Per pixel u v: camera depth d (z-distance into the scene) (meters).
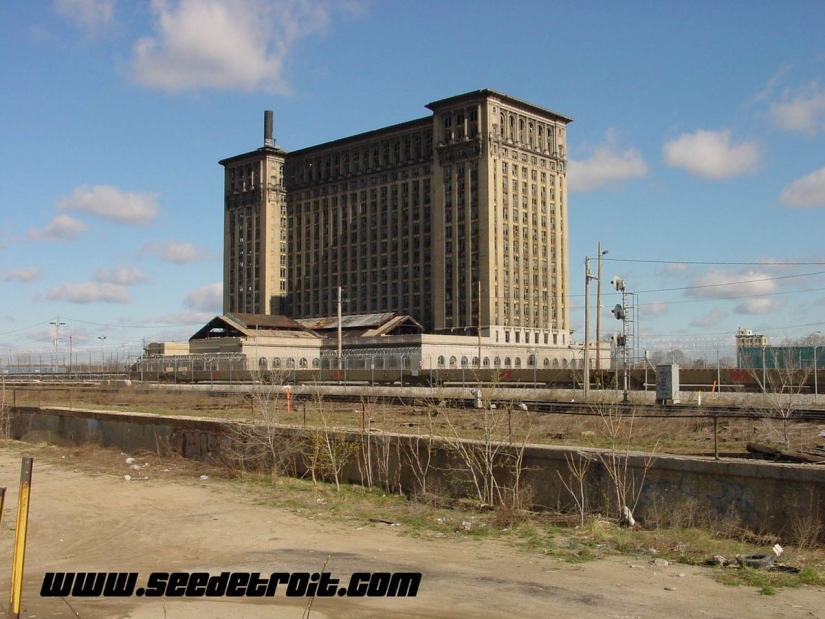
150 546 15.67
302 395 49.44
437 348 117.06
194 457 27.42
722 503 15.62
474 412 28.81
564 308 159.12
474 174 147.12
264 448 24.69
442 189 151.25
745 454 19.89
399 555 14.20
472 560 13.70
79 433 34.25
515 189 150.62
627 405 34.22
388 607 10.78
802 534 14.15
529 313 151.12
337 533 16.39
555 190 159.62
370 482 21.78
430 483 20.41
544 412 30.33
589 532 15.74
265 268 177.38
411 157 159.62
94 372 107.25
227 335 124.62
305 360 117.62
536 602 10.95
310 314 174.88
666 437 25.42
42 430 36.94
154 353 126.00
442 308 150.25
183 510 19.53
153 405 46.97
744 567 12.87
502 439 21.61
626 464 16.52
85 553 15.33
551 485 18.17
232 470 24.67
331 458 21.95
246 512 18.97
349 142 170.00
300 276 177.75
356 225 167.88
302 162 179.38
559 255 159.00
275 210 180.00
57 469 27.53
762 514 15.05
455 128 150.12
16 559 8.30
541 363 136.00
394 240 161.00
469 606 10.77
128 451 30.88
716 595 11.29
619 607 10.69
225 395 54.03
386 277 161.75
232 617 10.38
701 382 52.81
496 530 16.28
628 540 14.99
